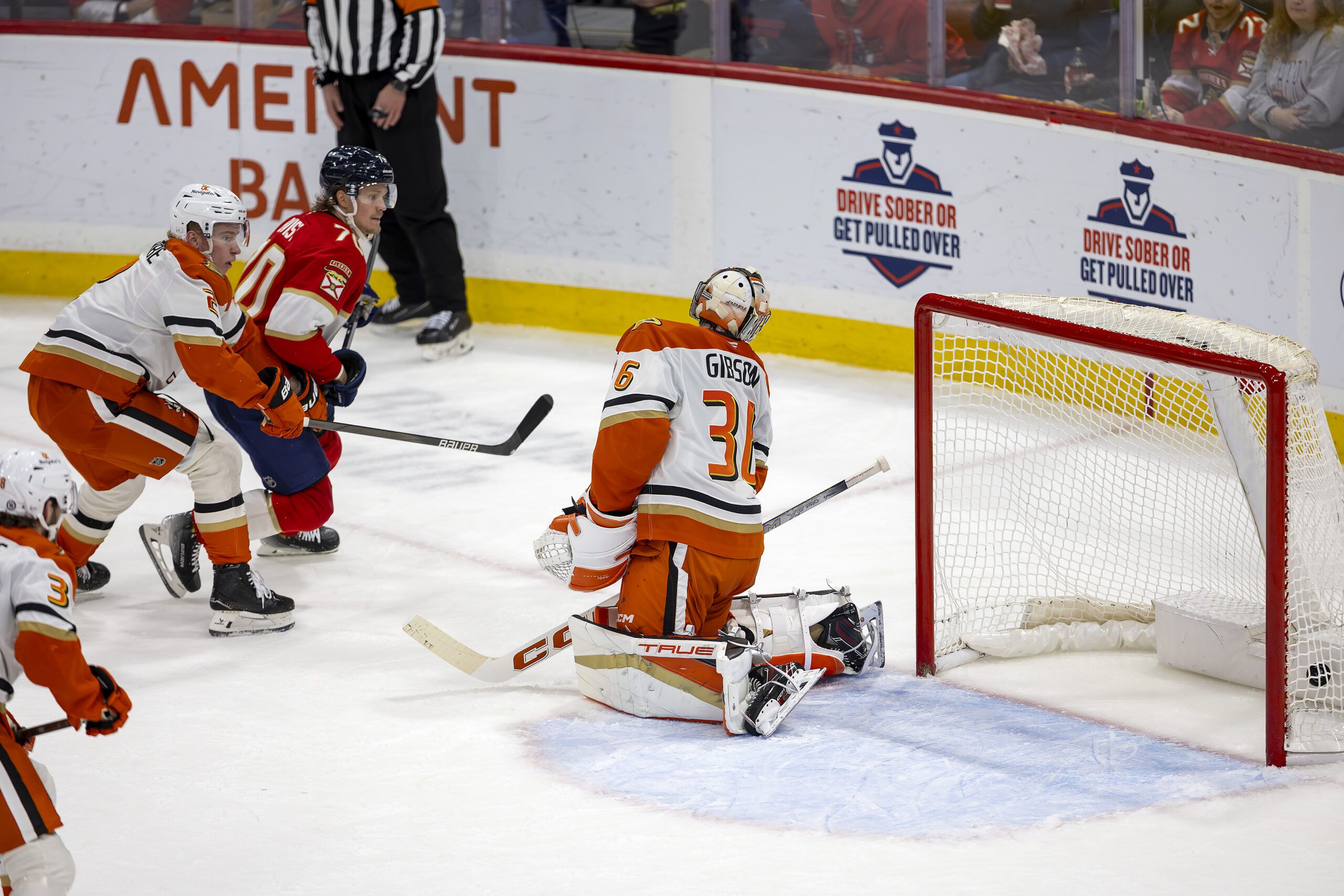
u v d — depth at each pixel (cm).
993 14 2652
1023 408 1906
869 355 2898
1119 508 1883
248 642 1642
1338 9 2236
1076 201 2598
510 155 3156
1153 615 1630
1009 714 1438
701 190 3003
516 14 3120
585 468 2325
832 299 2922
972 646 1596
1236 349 1416
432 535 2025
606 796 1248
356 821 1201
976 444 1989
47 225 3391
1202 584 1661
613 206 3092
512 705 1461
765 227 2962
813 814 1212
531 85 3103
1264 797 1241
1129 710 1448
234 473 1636
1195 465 1811
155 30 3269
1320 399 1410
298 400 1659
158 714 1434
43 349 1539
